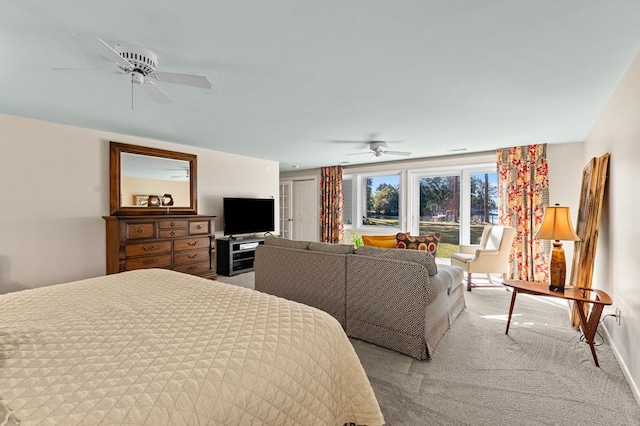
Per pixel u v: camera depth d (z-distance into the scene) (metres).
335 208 7.32
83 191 3.96
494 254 4.39
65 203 3.80
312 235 7.88
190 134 4.30
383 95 2.77
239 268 5.62
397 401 1.88
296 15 1.61
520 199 4.94
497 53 2.01
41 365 0.91
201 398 0.84
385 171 6.69
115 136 4.24
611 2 1.50
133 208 4.39
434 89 2.62
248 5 1.52
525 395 1.93
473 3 1.51
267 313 1.34
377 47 1.94
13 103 2.98
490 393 1.95
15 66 2.19
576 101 2.89
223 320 1.26
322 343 1.23
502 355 2.45
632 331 2.05
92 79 2.40
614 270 2.60
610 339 2.60
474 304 3.81
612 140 2.73
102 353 0.99
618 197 2.52
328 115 3.39
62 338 1.08
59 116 3.44
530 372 2.20
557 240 2.66
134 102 2.96
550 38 1.83
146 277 1.95
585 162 4.45
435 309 2.62
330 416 1.18
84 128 3.96
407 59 2.10
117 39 1.84
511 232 4.43
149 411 0.76
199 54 2.03
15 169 3.44
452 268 3.35
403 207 6.38
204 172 5.36
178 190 4.94
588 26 1.70
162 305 1.43
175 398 0.81
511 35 1.80
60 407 0.74
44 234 3.64
